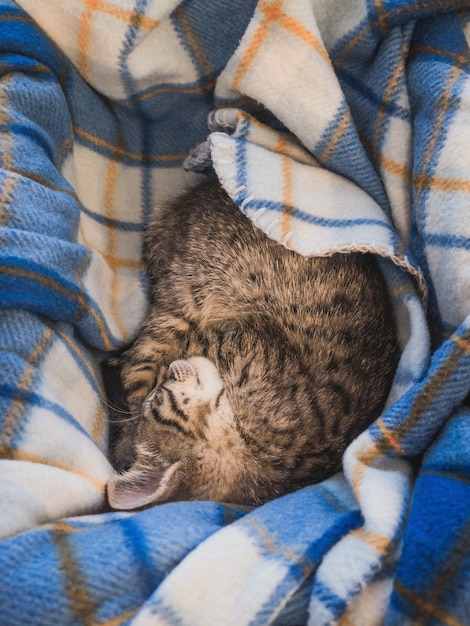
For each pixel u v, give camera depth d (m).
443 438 0.29
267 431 0.39
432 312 0.36
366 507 0.28
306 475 0.38
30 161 0.34
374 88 0.37
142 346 0.43
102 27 0.36
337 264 0.41
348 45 0.37
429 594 0.25
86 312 0.35
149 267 0.44
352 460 0.30
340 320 0.40
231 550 0.27
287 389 0.40
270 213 0.36
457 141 0.34
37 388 0.31
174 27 0.38
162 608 0.25
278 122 0.40
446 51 0.36
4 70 0.35
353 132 0.36
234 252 0.44
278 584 0.26
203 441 0.40
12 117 0.35
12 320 0.32
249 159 0.37
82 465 0.32
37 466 0.29
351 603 0.26
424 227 0.35
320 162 0.38
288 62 0.36
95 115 0.41
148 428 0.40
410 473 0.31
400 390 0.34
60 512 0.29
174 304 0.44
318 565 0.27
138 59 0.38
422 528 0.26
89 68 0.38
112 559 0.26
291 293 0.42
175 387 0.41
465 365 0.30
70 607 0.25
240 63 0.36
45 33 0.37
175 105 0.42
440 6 0.35
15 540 0.26
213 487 0.39
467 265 0.33
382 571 0.27
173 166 0.45
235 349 0.42
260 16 0.35
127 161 0.44
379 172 0.38
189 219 0.45
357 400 0.39
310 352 0.40
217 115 0.39
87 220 0.42
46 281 0.32
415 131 0.36
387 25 0.36
